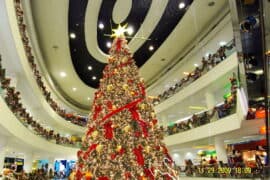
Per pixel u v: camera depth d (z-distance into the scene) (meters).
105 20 11.01
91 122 3.57
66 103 19.38
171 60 14.77
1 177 7.31
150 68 15.81
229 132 8.45
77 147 14.69
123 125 3.31
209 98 10.71
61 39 11.52
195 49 12.53
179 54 14.06
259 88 3.74
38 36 11.31
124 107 3.42
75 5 9.75
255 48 3.01
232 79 8.24
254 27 2.70
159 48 13.23
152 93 17.86
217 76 9.44
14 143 9.23
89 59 14.51
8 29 6.40
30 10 9.24
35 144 9.60
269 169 1.93
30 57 9.34
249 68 3.29
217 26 10.75
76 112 21.47
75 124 16.83
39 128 10.21
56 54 12.98
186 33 11.98
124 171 3.03
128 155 3.13
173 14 10.62
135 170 3.07
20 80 9.05
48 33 11.06
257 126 7.60
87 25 10.66
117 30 4.80
